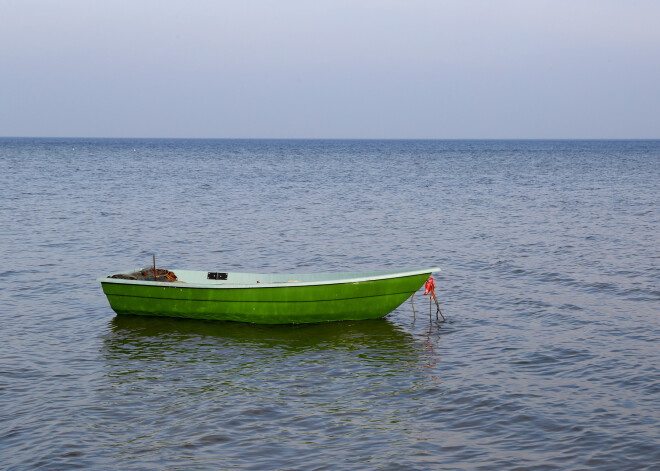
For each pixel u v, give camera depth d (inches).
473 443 491.5
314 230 1545.3
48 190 2453.2
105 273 1069.1
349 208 1984.5
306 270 1122.0
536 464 459.2
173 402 564.7
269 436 503.8
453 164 4909.0
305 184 2901.1
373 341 740.7
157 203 2065.7
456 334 761.0
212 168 4126.5
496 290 965.8
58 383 605.3
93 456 471.8
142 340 738.8
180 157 5895.7
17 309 853.2
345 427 518.9
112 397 574.2
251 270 1122.0
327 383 610.9
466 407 553.6
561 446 483.8
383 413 544.1
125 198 2206.0
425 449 482.9
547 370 637.3
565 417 530.0
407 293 822.5
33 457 468.8
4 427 514.3
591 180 3223.4
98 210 1866.4
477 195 2432.3
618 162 5275.6
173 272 880.3
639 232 1512.1
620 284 986.1
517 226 1620.3
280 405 560.1
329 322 815.7
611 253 1246.3
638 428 508.1
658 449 475.5
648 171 3983.8
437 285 1002.1
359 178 3314.5
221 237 1433.3
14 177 3102.9
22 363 653.9
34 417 532.1
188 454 475.5
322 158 5969.5
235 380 617.9
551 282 1012.5
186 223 1633.9
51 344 717.9
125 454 474.9
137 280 814.5
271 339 748.6
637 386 591.8
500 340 733.3
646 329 762.2
